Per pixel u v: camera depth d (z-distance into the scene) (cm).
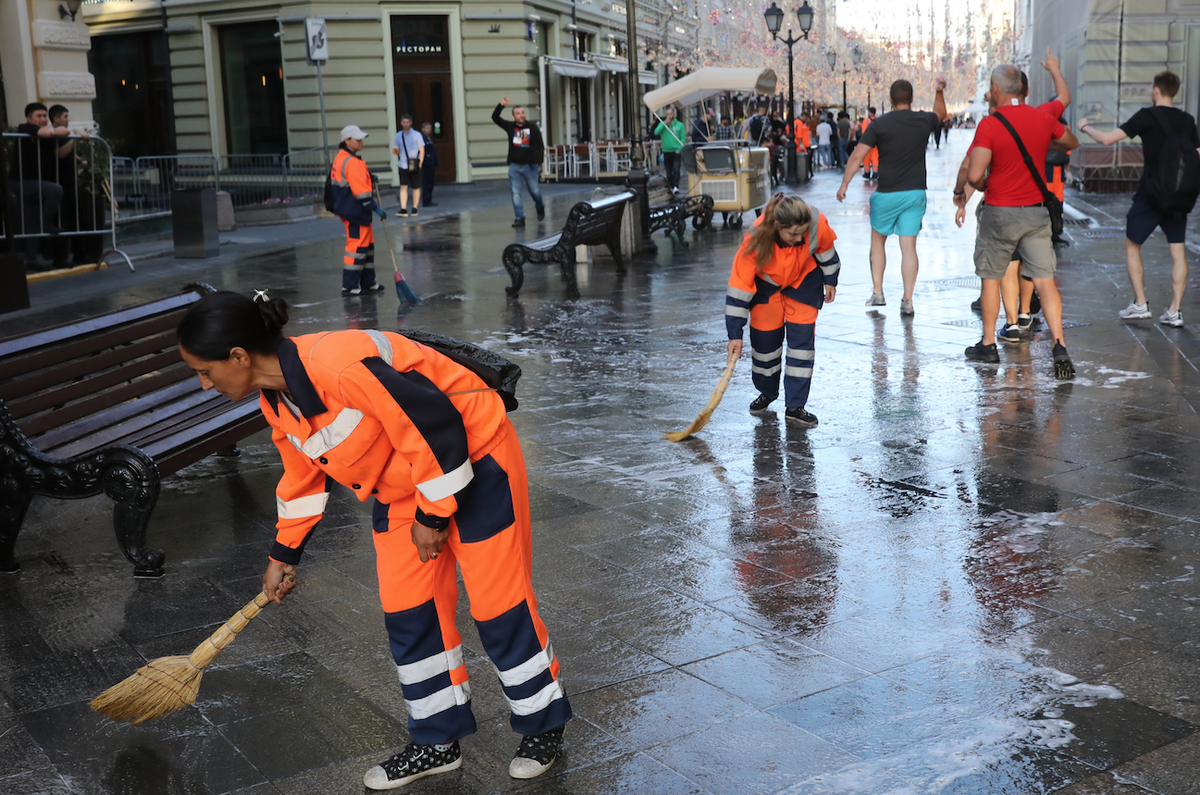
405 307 1042
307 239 1719
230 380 245
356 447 249
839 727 292
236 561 432
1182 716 291
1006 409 609
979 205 722
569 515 468
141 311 523
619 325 913
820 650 338
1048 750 277
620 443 575
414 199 2084
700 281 1152
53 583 416
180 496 518
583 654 341
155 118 2922
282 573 279
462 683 276
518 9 2775
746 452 552
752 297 595
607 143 3008
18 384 439
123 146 2956
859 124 3881
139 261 1471
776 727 294
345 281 1127
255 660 344
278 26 2709
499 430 265
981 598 371
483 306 1037
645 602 378
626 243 1369
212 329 238
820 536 435
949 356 745
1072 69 2114
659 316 950
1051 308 679
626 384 706
